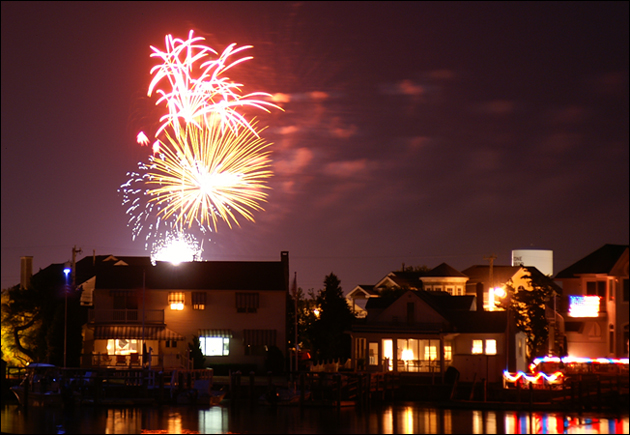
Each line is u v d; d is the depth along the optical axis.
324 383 66.75
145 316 82.06
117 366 74.75
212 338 82.81
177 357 76.56
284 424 56.12
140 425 55.19
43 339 75.88
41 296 78.44
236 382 67.81
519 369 77.69
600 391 66.00
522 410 64.31
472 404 65.19
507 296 82.75
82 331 78.12
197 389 65.06
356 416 60.34
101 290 83.25
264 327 83.38
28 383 65.25
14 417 58.25
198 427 54.69
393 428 55.28
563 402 65.44
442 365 72.94
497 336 73.81
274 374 79.56
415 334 74.56
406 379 73.62
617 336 83.44
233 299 83.62
